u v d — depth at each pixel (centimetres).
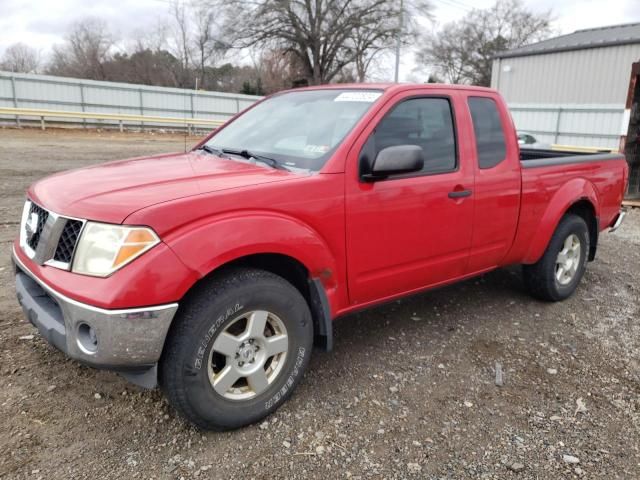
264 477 252
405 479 254
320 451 272
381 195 325
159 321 242
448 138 372
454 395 328
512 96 2909
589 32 3009
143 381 256
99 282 238
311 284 305
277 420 296
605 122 2020
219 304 260
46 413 292
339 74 4753
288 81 4866
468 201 378
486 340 407
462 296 500
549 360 379
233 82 5503
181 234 247
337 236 308
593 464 268
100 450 265
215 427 277
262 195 275
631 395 336
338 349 383
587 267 615
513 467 264
